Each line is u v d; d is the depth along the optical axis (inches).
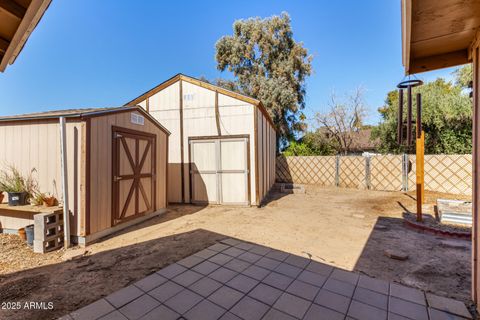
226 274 108.9
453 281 102.4
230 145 276.4
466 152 358.0
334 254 133.0
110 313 80.7
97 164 158.6
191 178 288.5
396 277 106.3
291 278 105.3
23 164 163.8
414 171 343.9
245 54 649.0
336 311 82.0
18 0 56.6
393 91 628.1
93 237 154.9
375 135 501.4
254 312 81.5
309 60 649.0
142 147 207.0
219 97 279.9
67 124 153.1
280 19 629.3
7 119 163.0
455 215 177.5
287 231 176.9
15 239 157.0
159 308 83.6
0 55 76.4
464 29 71.2
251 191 270.4
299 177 488.1
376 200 297.1
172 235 168.1
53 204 151.5
